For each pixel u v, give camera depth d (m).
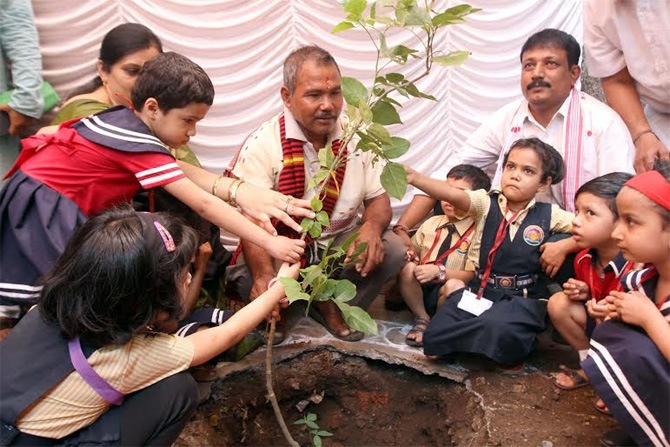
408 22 1.72
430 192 2.49
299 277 2.62
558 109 2.81
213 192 2.29
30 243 2.12
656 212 1.82
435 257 2.76
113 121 2.12
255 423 2.60
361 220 2.88
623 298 1.94
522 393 2.40
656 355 1.87
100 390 1.63
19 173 2.18
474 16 3.28
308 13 3.14
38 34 3.04
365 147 1.88
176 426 1.83
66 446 1.67
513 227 2.57
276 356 2.62
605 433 2.15
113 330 1.60
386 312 3.01
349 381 2.67
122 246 1.56
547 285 2.65
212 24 3.10
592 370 1.97
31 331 1.66
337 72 2.43
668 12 2.60
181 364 1.75
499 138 3.02
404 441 2.58
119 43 2.48
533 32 3.38
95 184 2.15
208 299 2.72
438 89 3.41
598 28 2.80
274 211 2.12
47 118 3.08
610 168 2.74
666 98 2.79
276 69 3.23
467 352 2.56
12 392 1.60
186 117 2.12
